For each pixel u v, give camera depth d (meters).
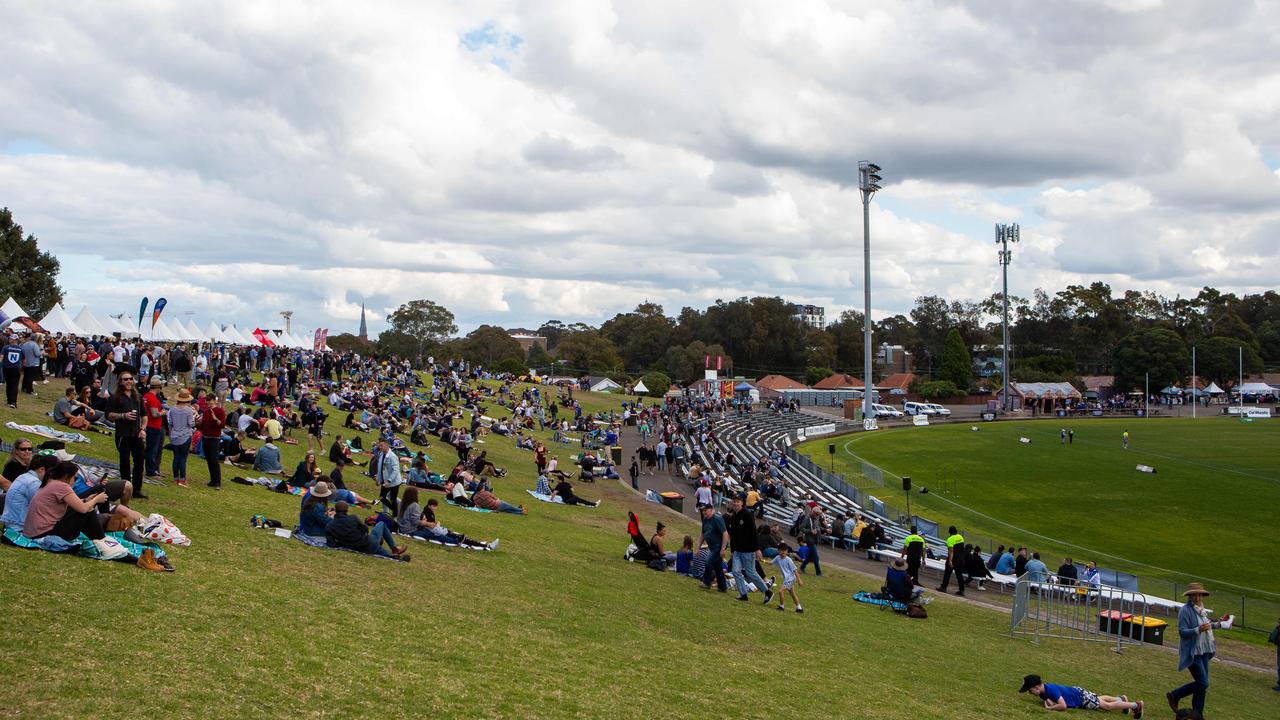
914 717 14.88
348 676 12.27
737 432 101.25
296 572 17.22
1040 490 70.88
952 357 184.62
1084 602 29.59
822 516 43.38
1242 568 47.44
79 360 41.38
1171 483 73.56
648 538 33.41
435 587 18.39
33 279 92.06
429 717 11.34
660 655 16.30
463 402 80.56
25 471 17.00
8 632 11.37
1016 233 143.25
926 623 24.31
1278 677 21.62
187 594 14.34
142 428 20.66
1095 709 17.00
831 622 22.05
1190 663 17.48
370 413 51.62
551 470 48.03
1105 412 148.75
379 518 20.67
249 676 11.61
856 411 137.12
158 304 55.88
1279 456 89.75
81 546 14.89
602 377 194.88
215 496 23.34
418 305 187.50
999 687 17.98
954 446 99.50
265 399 44.12
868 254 121.38
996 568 36.16
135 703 10.19
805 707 14.45
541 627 16.77
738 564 22.78
